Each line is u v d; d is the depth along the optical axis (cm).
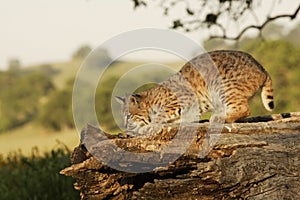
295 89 2770
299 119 834
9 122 7175
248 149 764
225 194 777
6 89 7812
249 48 2411
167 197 786
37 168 1345
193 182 770
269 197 750
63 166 1253
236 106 927
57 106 6444
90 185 781
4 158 1742
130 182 796
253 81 941
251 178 757
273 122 829
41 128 6431
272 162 756
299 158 759
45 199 1211
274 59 2844
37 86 7719
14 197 1255
